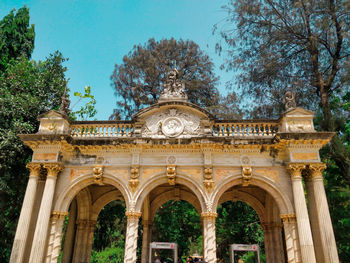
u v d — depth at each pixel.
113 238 32.81
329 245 12.87
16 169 20.05
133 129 16.23
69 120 16.33
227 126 16.23
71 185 15.12
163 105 16.12
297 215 13.59
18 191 20.23
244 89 22.33
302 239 13.08
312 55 19.69
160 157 15.36
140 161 15.35
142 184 14.89
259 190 18.78
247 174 14.78
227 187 14.91
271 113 21.77
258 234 26.53
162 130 15.87
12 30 24.52
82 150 15.68
